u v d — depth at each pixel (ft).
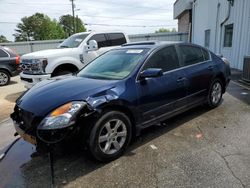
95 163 10.24
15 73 33.24
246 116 15.12
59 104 9.34
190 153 10.69
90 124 9.51
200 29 59.00
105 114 9.89
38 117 9.24
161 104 12.24
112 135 10.25
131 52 13.02
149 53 12.30
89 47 23.62
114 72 12.04
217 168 9.41
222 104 17.90
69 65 22.88
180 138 12.28
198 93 14.82
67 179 9.27
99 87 10.32
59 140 8.93
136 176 9.20
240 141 11.67
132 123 11.20
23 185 9.07
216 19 45.42
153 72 10.93
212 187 8.30
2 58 31.99
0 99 23.85
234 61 37.19
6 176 9.71
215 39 46.37
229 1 37.83
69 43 25.71
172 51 13.51
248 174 8.94
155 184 8.66
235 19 36.40
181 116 15.52
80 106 9.24
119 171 9.58
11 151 11.88
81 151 11.21
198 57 15.35
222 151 10.73
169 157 10.44
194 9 65.72
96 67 13.37
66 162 10.46
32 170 10.06
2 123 16.31
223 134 12.56
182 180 8.79
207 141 11.80
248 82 25.25
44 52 22.77
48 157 11.00
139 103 11.09
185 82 13.52
